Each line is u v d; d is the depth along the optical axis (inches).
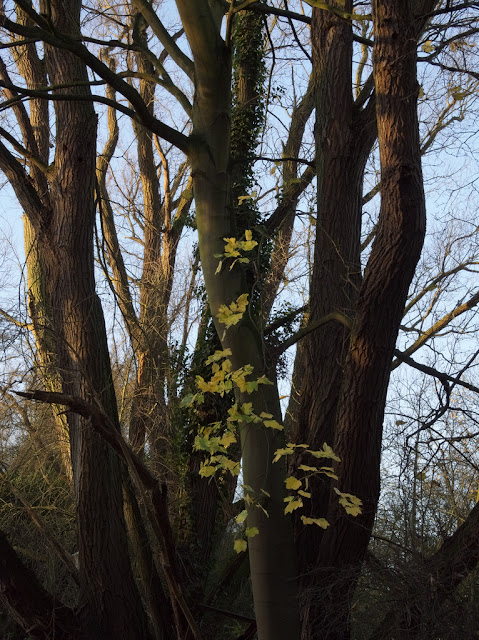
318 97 268.5
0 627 315.0
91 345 269.0
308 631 194.5
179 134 218.2
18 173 290.0
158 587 277.3
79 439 262.1
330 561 196.5
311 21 274.1
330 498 199.9
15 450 437.7
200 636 204.7
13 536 388.2
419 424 207.6
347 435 194.4
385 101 184.2
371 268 188.4
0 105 236.1
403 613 191.2
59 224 281.7
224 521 343.9
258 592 198.5
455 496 246.2
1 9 312.2
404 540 206.4
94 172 290.0
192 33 216.5
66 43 203.3
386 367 192.9
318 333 242.7
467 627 184.2
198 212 219.6
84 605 249.9
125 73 265.9
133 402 473.4
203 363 332.5
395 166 183.2
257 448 201.2
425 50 201.9
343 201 255.0
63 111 289.6
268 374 209.9
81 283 275.4
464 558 193.9
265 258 347.9
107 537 255.3
